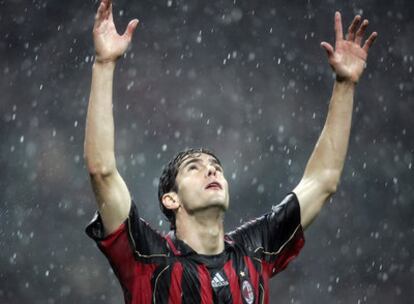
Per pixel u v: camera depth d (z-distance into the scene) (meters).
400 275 82.12
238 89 93.00
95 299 77.88
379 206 85.94
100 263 79.56
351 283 80.69
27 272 78.94
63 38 91.62
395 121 89.88
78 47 91.75
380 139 89.25
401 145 89.25
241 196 87.88
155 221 85.19
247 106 92.31
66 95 90.69
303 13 93.50
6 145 87.56
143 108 91.19
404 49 90.94
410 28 91.31
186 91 92.56
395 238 84.31
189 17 94.50
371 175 87.44
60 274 79.00
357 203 85.56
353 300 80.00
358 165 87.75
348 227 83.75
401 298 81.06
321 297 79.19
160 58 93.38
